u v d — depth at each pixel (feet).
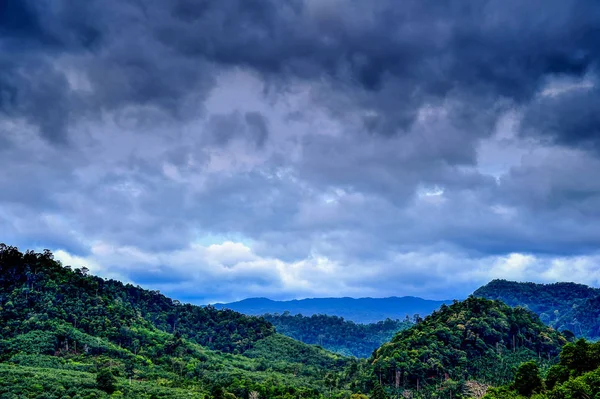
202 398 584.81
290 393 635.25
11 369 589.32
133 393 566.77
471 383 640.99
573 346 453.58
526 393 458.09
